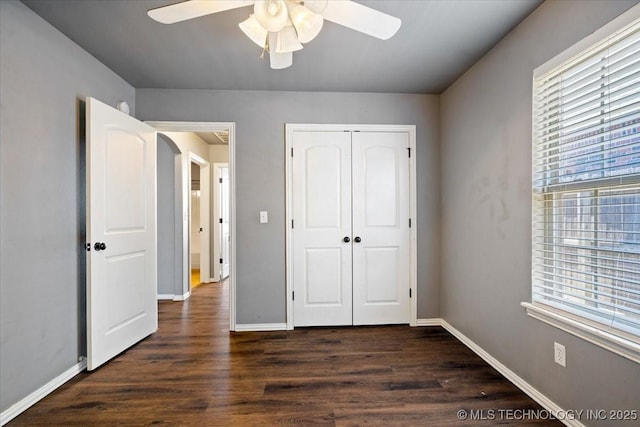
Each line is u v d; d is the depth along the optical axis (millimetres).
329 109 3031
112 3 1741
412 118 3090
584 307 1535
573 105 1601
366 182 3066
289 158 2994
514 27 1981
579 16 1520
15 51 1716
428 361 2328
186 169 4344
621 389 1325
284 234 3002
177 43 2162
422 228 3100
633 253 1320
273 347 2586
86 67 2270
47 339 1915
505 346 2104
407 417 1690
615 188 1413
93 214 2148
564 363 1618
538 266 1823
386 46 2195
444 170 3021
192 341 2719
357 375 2127
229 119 2965
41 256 1882
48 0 1710
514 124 2000
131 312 2572
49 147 1946
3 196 1657
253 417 1693
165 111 2918
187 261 4312
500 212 2152
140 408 1772
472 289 2520
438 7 1777
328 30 1994
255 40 1743
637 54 1281
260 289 2986
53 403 1818
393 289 3098
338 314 3064
